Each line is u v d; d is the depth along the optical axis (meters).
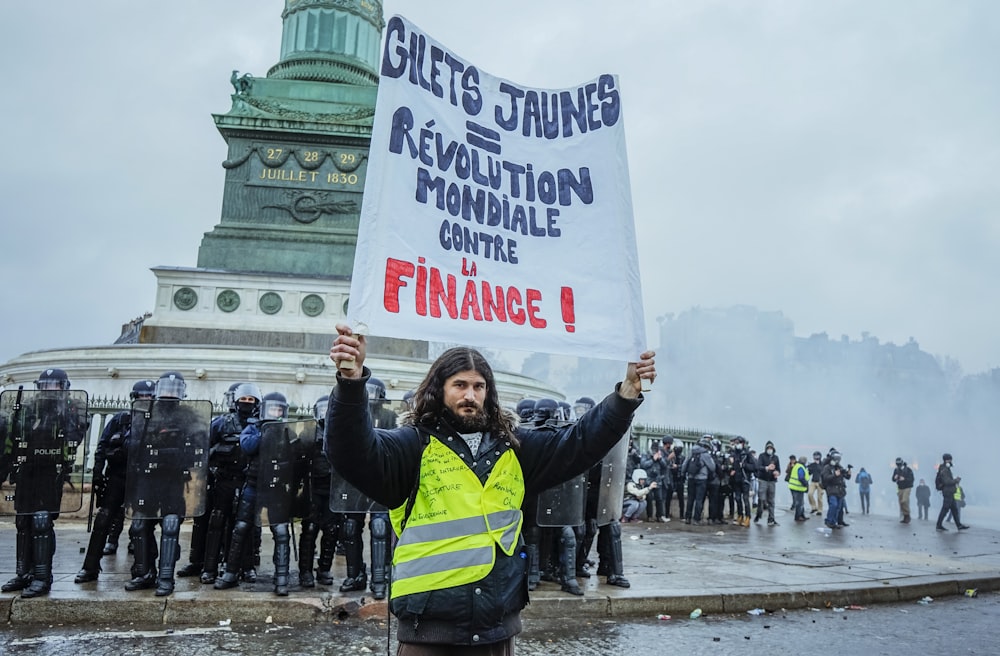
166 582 8.52
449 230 4.22
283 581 8.77
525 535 9.83
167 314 27.02
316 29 32.84
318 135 29.30
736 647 7.66
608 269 4.52
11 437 8.52
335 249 28.70
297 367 24.62
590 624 8.57
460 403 3.58
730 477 22.17
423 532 3.42
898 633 8.55
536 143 4.60
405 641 3.37
